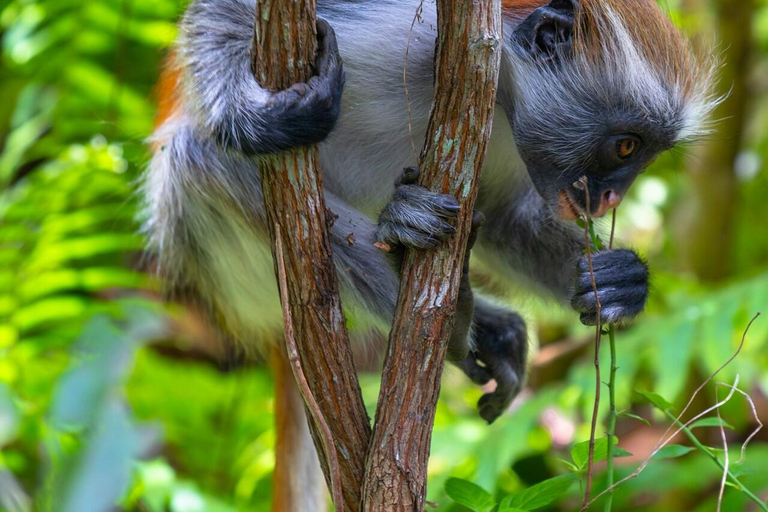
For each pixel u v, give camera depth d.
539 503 5.49
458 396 12.63
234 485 11.05
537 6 7.57
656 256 14.04
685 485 8.97
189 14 7.16
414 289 5.14
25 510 7.76
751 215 14.90
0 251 9.95
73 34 11.41
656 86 7.06
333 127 5.63
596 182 7.20
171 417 10.85
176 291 9.06
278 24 5.54
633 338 9.80
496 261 8.89
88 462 5.98
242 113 5.83
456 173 5.15
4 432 7.56
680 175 13.93
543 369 12.91
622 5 7.23
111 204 10.82
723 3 12.52
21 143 11.46
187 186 7.75
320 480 8.55
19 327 9.88
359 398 5.27
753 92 14.67
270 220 5.36
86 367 6.65
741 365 9.73
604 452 5.54
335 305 5.25
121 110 11.23
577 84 7.09
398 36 7.41
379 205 8.09
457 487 5.57
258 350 8.99
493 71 5.01
